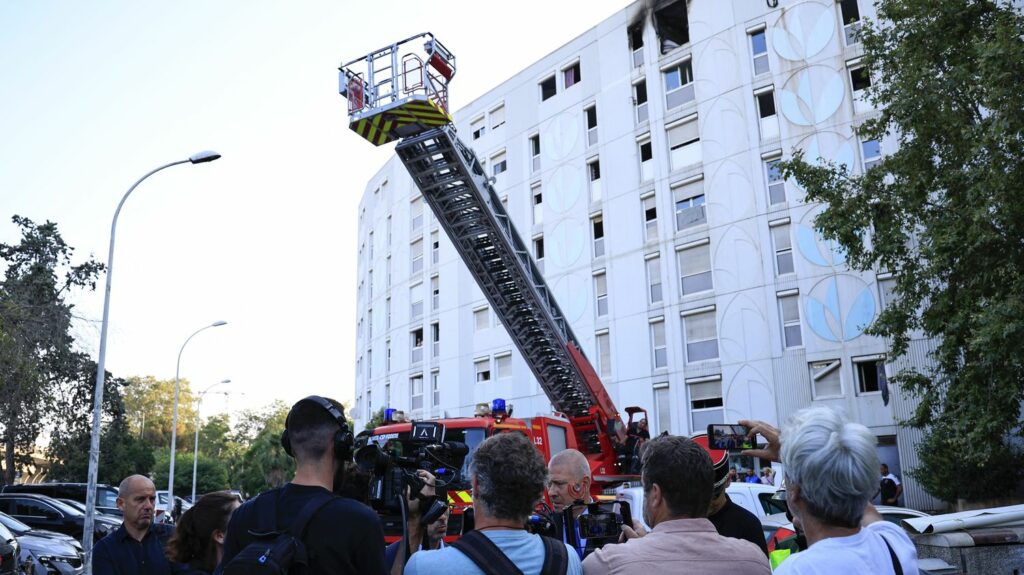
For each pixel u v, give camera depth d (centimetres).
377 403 3819
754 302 2259
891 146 2095
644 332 2522
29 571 1277
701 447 286
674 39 2772
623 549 264
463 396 3170
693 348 2394
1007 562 414
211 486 5825
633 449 1295
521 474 262
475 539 252
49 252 3044
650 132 2628
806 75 2278
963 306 1174
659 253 2528
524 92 3148
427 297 3469
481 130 3350
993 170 1087
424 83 1105
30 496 1803
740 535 349
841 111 2198
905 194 1271
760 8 2403
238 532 262
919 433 1895
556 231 2895
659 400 2458
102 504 2050
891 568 210
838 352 2084
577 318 2750
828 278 2133
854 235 1323
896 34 1311
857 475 209
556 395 1378
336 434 274
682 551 259
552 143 2983
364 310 4184
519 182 3100
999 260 1127
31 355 2389
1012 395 1069
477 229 1259
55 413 2931
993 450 1130
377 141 1155
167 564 457
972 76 1181
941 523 436
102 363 1742
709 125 2455
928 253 1177
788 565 211
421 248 3588
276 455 4631
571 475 402
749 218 2312
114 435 3653
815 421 222
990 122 1115
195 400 9612
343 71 1145
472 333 3186
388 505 326
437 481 352
